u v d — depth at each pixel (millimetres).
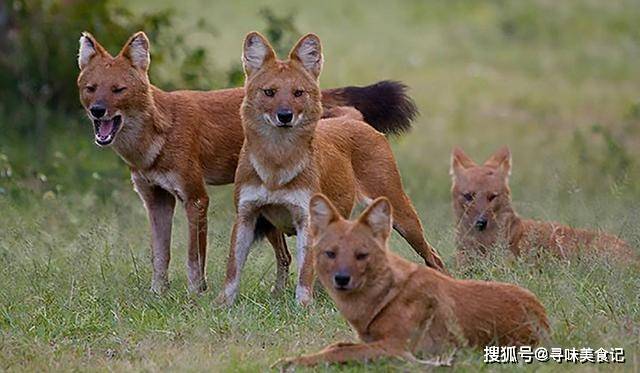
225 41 31828
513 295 9406
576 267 12062
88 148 19688
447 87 30094
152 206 12680
